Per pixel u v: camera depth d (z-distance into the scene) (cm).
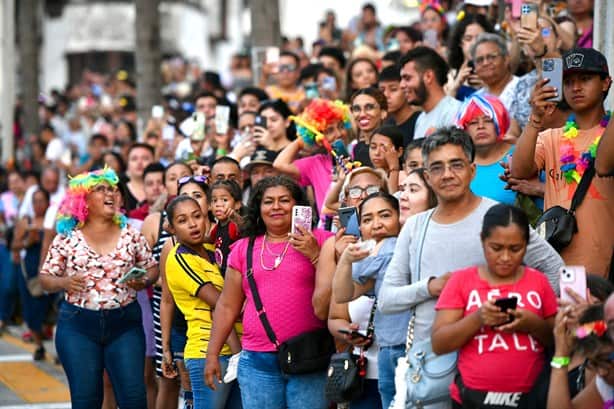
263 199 1241
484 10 2039
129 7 6512
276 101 1736
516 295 952
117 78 4184
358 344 1159
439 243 1014
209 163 1706
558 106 1327
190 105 2383
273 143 1727
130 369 1390
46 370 2155
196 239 1384
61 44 6531
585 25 1831
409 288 1016
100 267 1399
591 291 980
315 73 2117
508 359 946
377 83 1858
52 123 3994
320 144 1556
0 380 2055
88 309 1390
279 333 1215
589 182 1134
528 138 1160
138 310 1425
